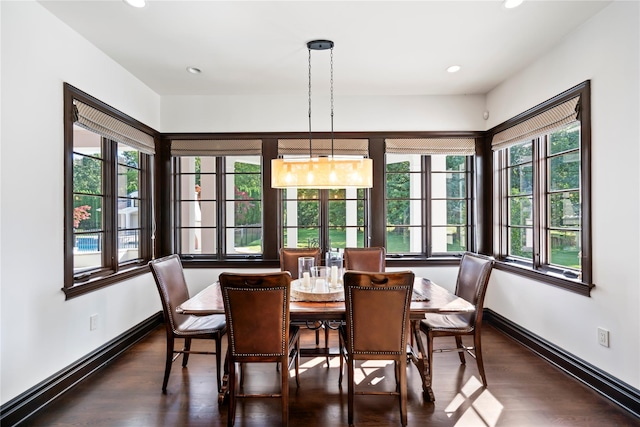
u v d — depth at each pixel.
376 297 2.11
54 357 2.46
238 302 2.09
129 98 3.47
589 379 2.56
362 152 4.17
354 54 3.08
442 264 4.21
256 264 4.19
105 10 2.39
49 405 2.36
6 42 2.09
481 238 4.19
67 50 2.59
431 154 4.19
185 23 2.57
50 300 2.43
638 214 2.20
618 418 2.19
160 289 2.56
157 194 4.11
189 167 4.50
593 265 2.55
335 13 2.44
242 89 3.98
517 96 3.51
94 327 2.90
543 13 2.46
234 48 2.96
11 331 2.12
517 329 3.49
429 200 4.31
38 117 2.32
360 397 2.47
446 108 4.19
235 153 4.18
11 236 2.12
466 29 2.67
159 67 3.35
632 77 2.22
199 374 2.82
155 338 3.62
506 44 2.91
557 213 3.11
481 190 4.19
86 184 3.02
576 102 2.68
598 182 2.50
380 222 4.23
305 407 2.35
